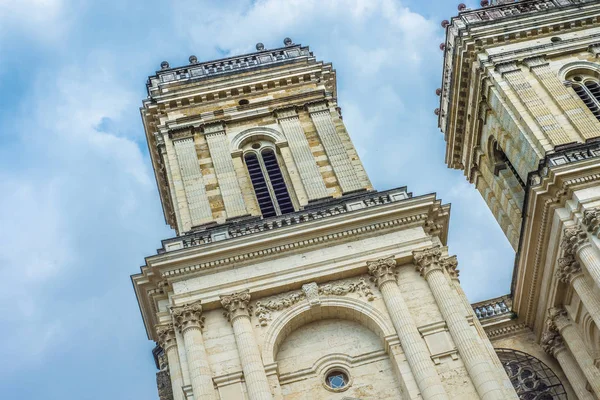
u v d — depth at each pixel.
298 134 48.12
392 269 39.22
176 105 50.94
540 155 45.69
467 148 56.88
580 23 52.47
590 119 46.25
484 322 47.62
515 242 52.66
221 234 41.72
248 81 51.53
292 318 38.38
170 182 47.66
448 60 56.44
